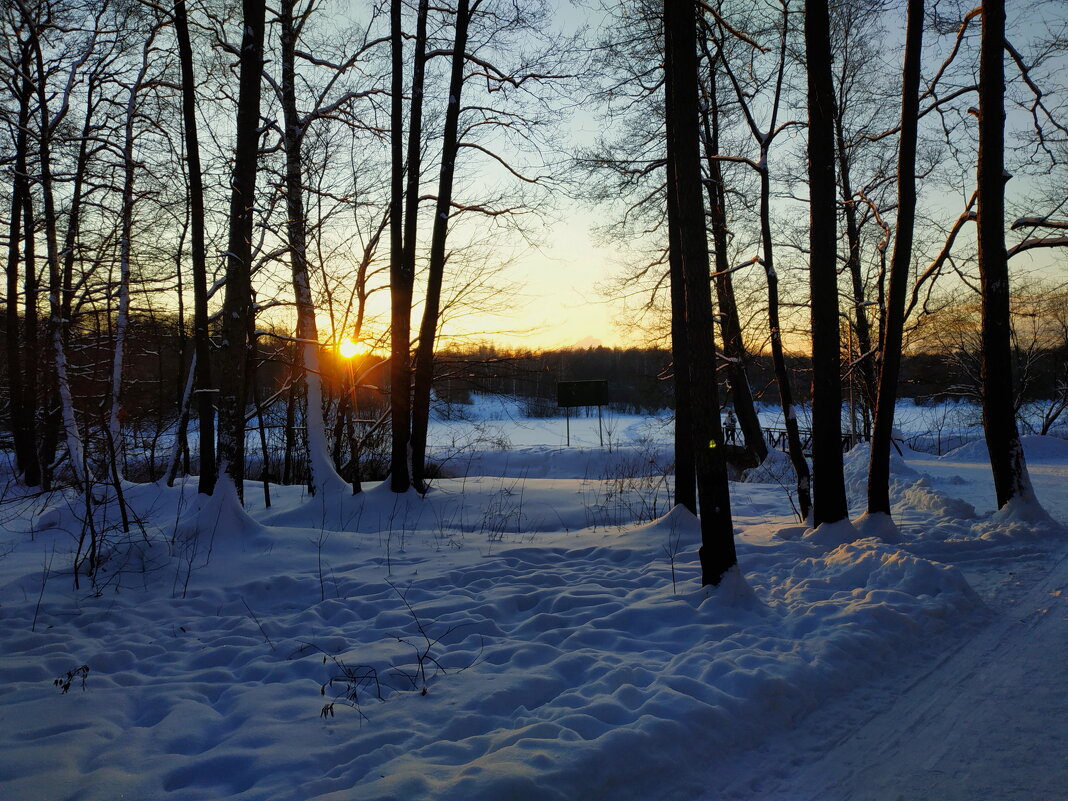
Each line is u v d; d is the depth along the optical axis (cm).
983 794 353
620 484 1480
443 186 1345
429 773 350
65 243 1806
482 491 1384
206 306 1203
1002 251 1070
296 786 352
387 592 727
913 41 946
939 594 650
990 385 1071
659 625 605
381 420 1698
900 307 961
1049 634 579
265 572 820
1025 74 1139
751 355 2138
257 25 1155
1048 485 1543
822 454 938
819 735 428
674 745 389
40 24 1606
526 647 546
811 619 593
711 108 1648
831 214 923
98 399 1233
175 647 588
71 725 432
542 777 340
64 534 1096
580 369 5856
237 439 1051
